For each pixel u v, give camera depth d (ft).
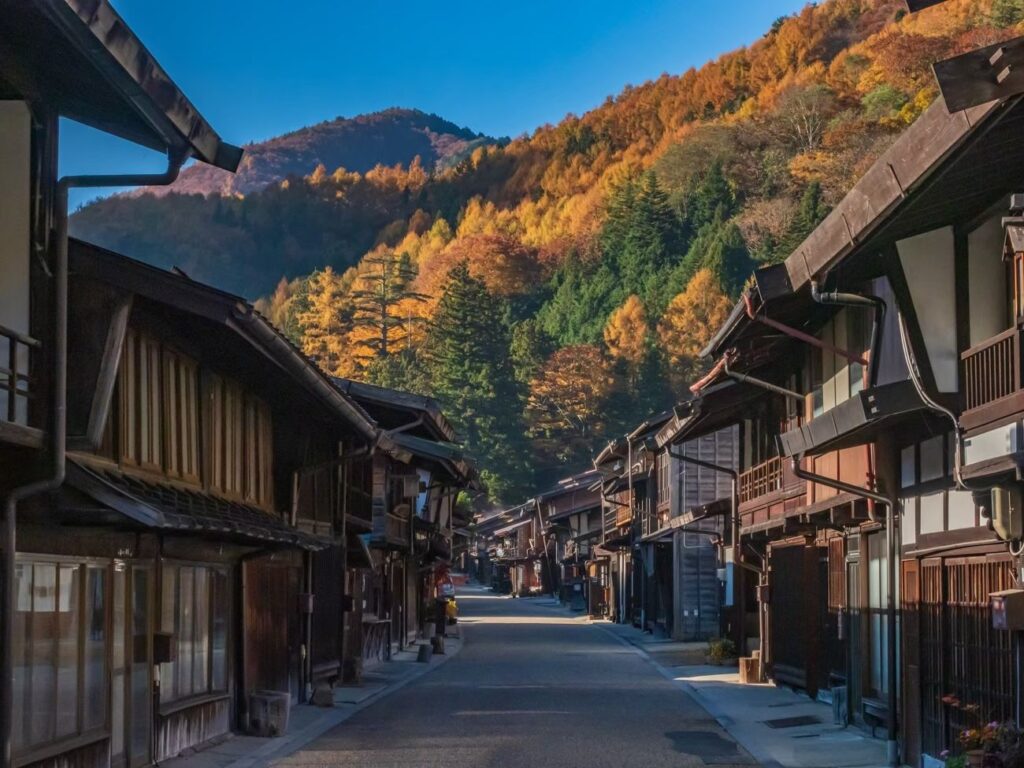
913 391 41.47
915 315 38.14
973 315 37.83
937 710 44.80
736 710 67.26
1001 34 339.77
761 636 85.92
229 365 56.34
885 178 34.09
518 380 369.50
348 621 85.81
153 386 47.32
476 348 355.77
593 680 86.74
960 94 24.56
